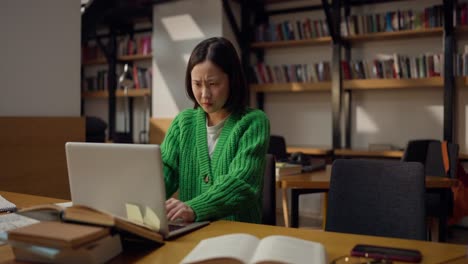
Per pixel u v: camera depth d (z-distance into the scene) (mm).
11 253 1105
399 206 1625
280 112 5238
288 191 4953
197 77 1564
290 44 4891
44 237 953
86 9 4844
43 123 3225
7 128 3010
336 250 1128
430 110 4480
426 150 3604
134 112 6078
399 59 4320
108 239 1044
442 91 4418
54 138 3299
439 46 4395
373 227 1656
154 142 5023
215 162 1604
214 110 1587
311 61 4996
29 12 3242
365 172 1709
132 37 6000
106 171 1219
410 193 1616
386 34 4352
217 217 1439
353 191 1711
